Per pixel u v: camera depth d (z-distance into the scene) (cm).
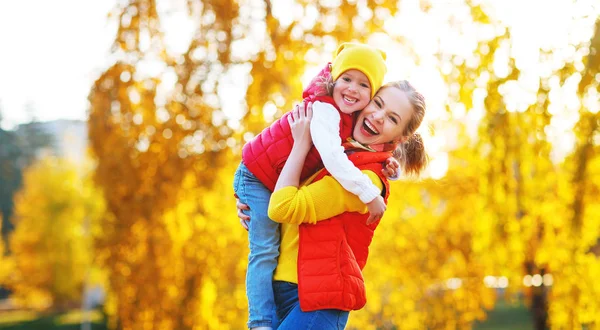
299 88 770
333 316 217
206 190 825
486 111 622
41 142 4319
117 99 838
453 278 922
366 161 220
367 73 218
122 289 879
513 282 772
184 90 795
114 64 835
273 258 225
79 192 3061
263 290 222
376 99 224
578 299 607
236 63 773
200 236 861
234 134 795
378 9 708
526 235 664
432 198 873
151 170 835
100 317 2353
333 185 214
